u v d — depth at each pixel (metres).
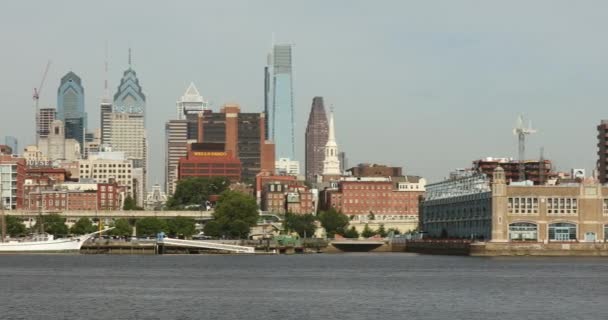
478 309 172.62
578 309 172.00
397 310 171.12
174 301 185.12
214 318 160.12
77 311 167.62
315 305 179.12
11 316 160.50
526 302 184.00
